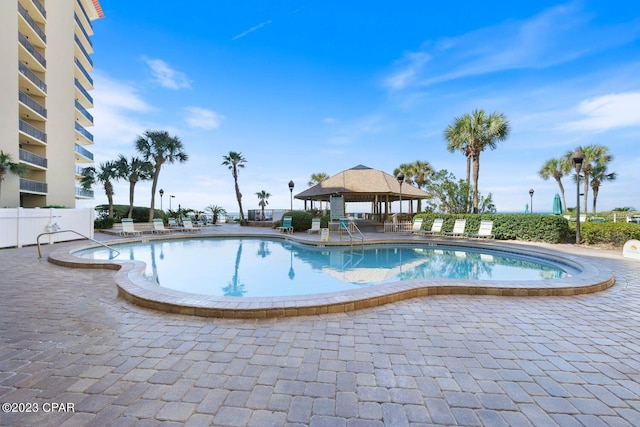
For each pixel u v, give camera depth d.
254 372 2.31
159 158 21.83
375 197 22.84
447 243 11.84
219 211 28.62
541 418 1.81
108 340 2.91
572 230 11.60
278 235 15.51
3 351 2.65
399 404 1.93
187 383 2.15
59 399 1.94
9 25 17.56
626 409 1.90
